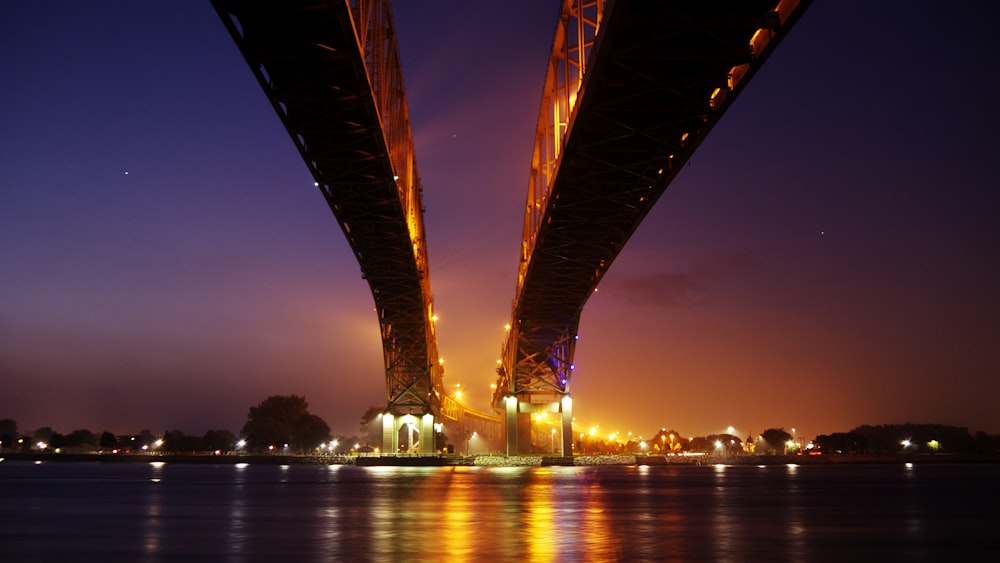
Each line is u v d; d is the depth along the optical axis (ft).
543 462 357.41
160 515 97.86
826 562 57.21
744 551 62.59
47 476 256.52
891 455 514.68
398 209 200.13
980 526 83.20
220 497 136.15
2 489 167.43
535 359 335.67
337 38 123.95
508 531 76.48
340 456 470.39
